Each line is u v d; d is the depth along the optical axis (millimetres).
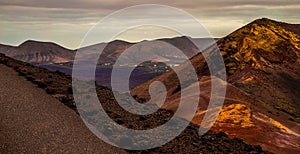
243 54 150375
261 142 63000
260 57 146125
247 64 141750
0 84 30531
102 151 23344
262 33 166000
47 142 22062
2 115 23984
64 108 29188
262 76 132125
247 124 70125
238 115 73875
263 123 72938
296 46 165125
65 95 32812
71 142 23016
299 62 152625
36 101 28766
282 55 151375
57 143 22297
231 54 152750
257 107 89625
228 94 92188
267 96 114688
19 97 28531
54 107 28641
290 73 140500
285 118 89125
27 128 23141
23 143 21109
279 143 64375
